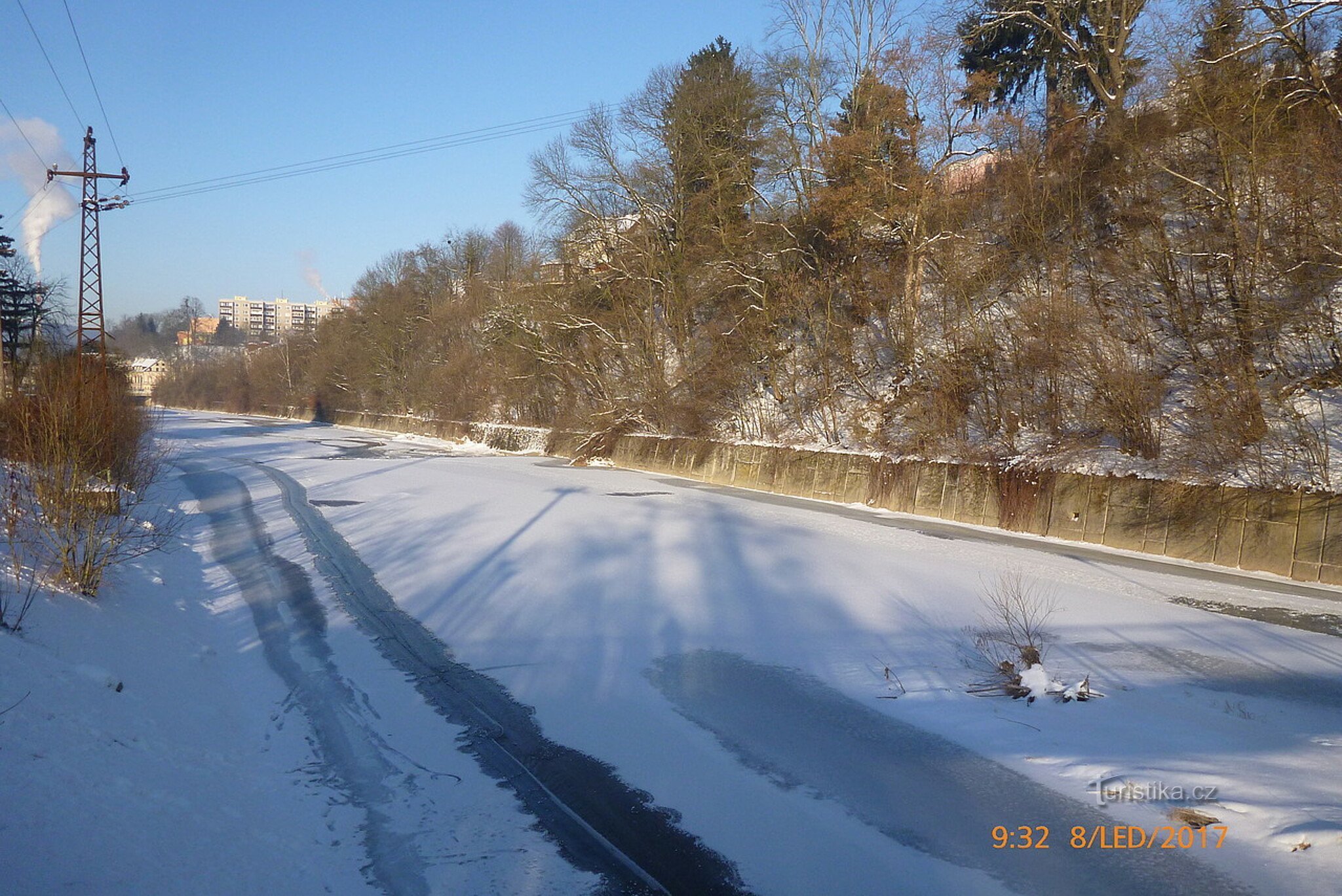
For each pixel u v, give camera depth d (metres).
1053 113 29.48
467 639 11.23
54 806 4.75
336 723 8.20
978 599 13.30
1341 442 17.27
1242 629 11.70
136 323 161.38
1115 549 19.28
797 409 33.09
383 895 5.08
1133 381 20.52
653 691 9.21
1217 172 22.64
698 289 38.34
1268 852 5.48
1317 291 19.36
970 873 5.42
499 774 7.10
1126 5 27.66
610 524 20.89
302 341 90.12
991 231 28.88
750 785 6.84
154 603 11.21
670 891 5.27
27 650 6.74
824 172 33.19
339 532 19.61
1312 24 21.47
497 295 48.81
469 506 23.91
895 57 29.69
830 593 13.77
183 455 41.41
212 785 6.14
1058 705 8.53
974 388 25.89
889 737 7.86
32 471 10.19
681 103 38.56
